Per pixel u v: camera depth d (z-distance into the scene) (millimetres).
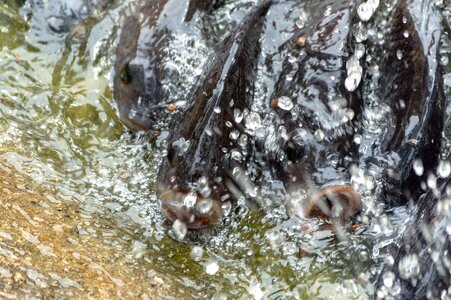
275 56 8188
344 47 7688
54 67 8648
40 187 7059
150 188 7344
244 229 7023
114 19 8930
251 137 7387
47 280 5930
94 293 5949
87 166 7516
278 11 8539
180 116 7422
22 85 8391
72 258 6242
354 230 6973
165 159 7078
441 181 7137
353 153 7062
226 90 7219
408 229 6758
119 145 7781
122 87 8008
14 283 5793
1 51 8727
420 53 7785
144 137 7785
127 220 7000
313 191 6742
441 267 6164
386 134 7445
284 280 6699
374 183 7051
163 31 8172
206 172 6758
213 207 6777
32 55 8750
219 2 9008
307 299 6574
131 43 8219
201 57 8188
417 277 6211
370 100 7887
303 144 7020
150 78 7855
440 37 8094
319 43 7828
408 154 7125
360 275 6711
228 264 6766
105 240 6613
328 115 7164
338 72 7496
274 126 7434
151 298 6121
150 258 6602
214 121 6961
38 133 7816
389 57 8086
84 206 7008
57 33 8930
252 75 7883
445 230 6328
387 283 6328
